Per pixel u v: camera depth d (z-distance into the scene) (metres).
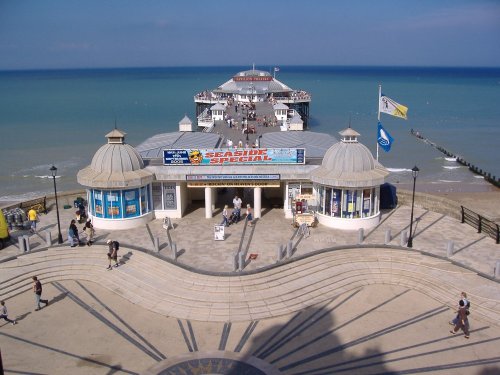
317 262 28.97
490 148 86.94
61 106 150.62
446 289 26.80
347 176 33.34
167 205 36.78
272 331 23.83
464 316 22.98
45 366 21.39
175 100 171.88
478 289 26.39
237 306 25.52
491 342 22.86
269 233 33.28
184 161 35.84
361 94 198.75
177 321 24.73
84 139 92.56
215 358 21.83
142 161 35.84
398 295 26.98
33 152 81.56
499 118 123.25
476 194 59.06
